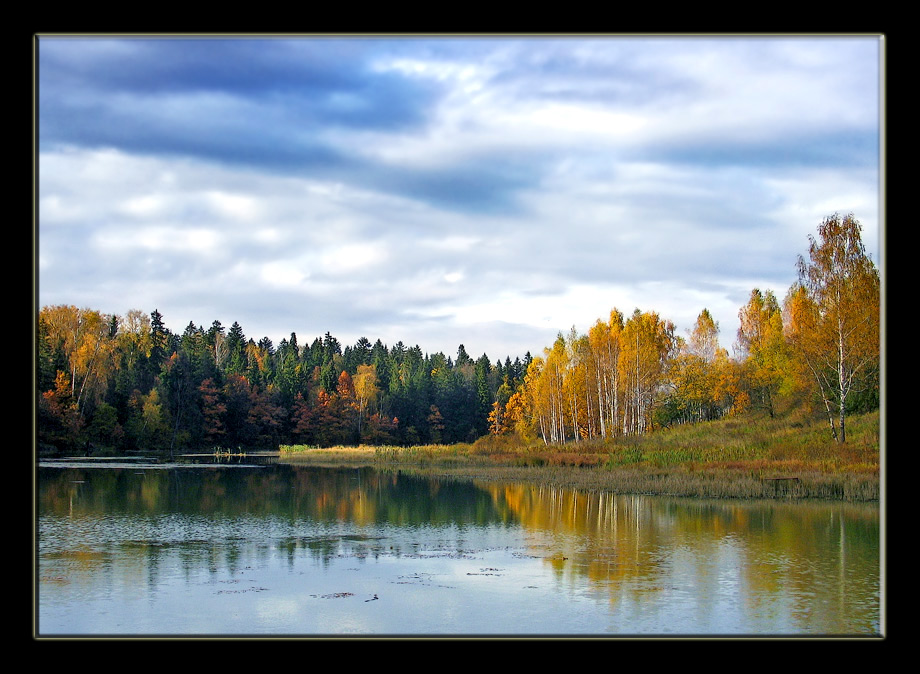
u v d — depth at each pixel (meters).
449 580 17.09
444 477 44.34
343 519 26.70
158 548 20.97
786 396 52.84
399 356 141.62
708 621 13.81
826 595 15.62
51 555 19.88
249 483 40.41
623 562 19.03
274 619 14.10
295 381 101.88
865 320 41.84
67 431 63.19
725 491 33.16
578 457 48.47
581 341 74.88
